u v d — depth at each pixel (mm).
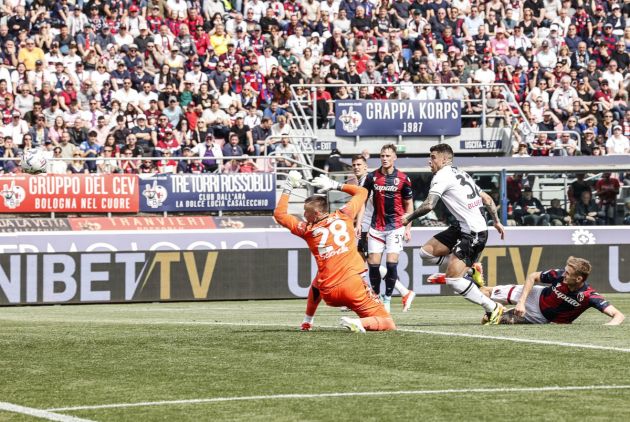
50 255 31172
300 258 33156
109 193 37656
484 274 33969
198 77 44094
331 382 12750
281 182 40656
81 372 13852
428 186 35906
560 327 18094
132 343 16625
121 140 40844
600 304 18328
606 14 52719
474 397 11703
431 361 14227
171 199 38250
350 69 44781
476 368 13641
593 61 48906
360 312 17453
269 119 42500
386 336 16750
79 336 17891
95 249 31969
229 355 15086
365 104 42438
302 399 11703
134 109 41594
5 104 40281
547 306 18641
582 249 34281
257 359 14641
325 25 47906
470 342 15945
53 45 43000
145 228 37281
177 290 32188
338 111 42312
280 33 47406
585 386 12344
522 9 51625
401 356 14688
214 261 32469
